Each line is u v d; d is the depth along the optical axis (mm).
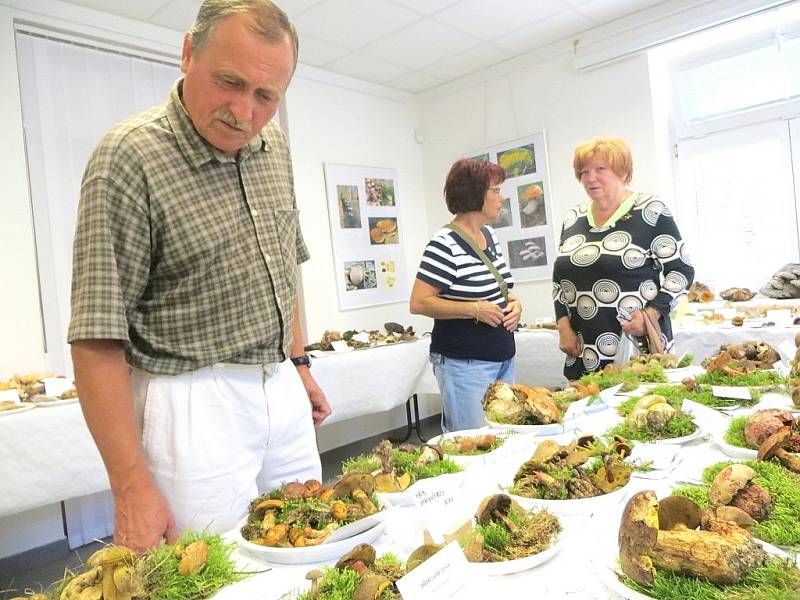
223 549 923
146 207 1121
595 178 2432
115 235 1096
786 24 3918
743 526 831
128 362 1217
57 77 3385
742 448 1219
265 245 1301
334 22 3969
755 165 4137
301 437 1417
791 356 1981
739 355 1982
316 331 4691
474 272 2340
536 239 4992
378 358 3916
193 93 1109
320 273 4754
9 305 3125
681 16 4000
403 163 5527
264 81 1086
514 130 5035
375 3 3752
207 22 1070
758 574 709
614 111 4441
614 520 906
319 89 4828
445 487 932
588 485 1067
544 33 4477
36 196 3279
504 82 5051
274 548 914
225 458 1236
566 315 2604
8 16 3174
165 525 1056
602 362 2424
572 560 853
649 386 1938
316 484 1094
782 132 4004
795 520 858
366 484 1054
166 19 3678
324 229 4805
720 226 4324
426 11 3920
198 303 1209
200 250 1183
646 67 4266
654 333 2334
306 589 821
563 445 1280
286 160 1490
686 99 4395
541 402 1587
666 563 729
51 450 2520
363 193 5117
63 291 3348
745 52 4094
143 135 1138
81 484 2602
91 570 754
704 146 4340
